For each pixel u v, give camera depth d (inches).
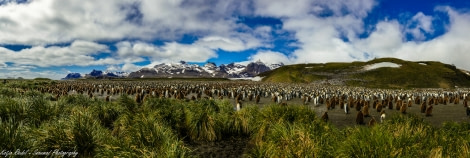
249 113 534.3
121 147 285.9
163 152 278.4
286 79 5935.0
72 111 438.6
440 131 369.7
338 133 361.1
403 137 275.9
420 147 275.1
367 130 299.7
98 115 511.5
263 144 361.4
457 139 319.3
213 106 580.4
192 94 1951.3
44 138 282.4
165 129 384.2
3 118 366.3
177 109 513.0
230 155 401.1
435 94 2167.8
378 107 1047.0
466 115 976.9
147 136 323.0
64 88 2011.6
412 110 1147.3
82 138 301.4
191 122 475.8
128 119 433.4
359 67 6092.5
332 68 6309.1
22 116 383.9
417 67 5743.1
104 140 314.3
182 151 291.7
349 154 264.8
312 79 5585.6
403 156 243.9
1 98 447.5
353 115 920.9
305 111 466.3
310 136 325.4
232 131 504.4
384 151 250.8
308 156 290.2
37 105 418.9
